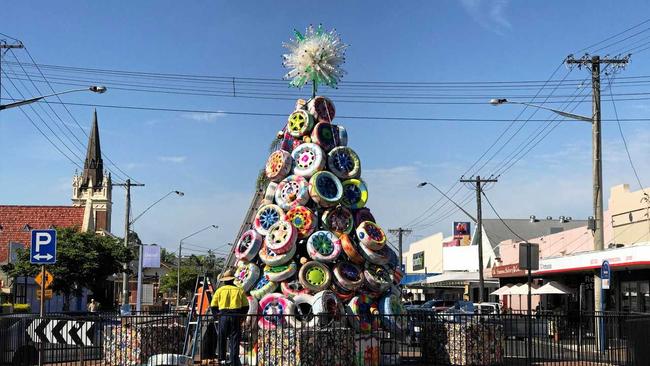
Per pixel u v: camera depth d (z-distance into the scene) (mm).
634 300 27844
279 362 12453
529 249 16422
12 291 40719
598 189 25891
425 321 15117
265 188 16828
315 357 12438
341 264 14555
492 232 70438
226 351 13023
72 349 14547
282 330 12500
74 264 39094
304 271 14227
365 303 14539
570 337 15477
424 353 15117
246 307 13398
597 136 25766
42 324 13797
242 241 15289
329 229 15000
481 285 42625
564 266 29797
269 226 15172
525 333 15219
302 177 15578
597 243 26109
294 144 16422
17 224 51062
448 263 71312
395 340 14484
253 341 13062
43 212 52500
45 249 15977
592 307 32656
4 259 47375
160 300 69438
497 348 14617
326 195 15195
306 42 16797
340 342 12805
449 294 67500
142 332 13867
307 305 14148
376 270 14969
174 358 12516
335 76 16875
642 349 12703
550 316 15336
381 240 15109
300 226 14750
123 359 13836
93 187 76125
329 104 16625
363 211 15797
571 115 25484
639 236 34094
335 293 14242
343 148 16078
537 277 38312
